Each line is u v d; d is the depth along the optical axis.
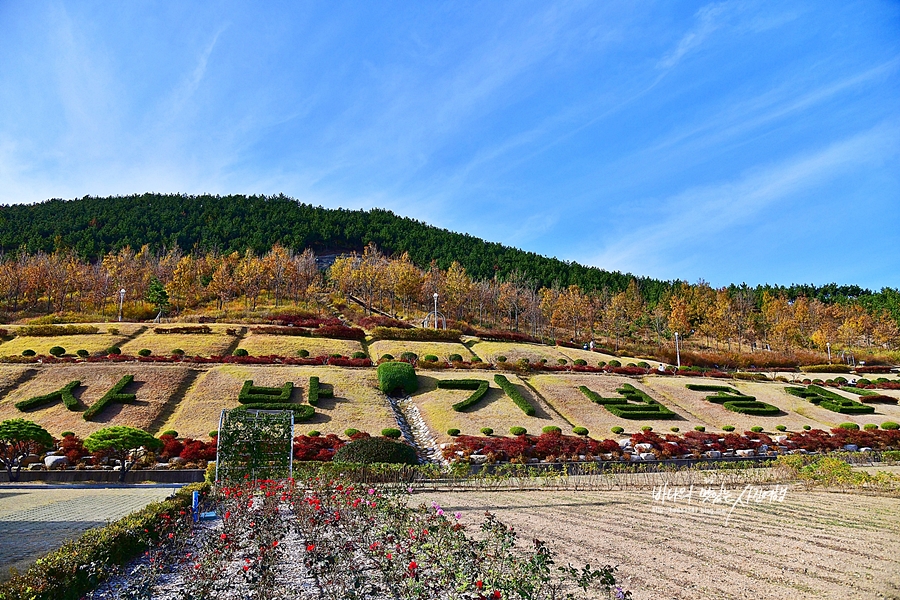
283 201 145.62
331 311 69.94
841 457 26.89
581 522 12.91
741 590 7.87
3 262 76.44
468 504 15.70
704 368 59.34
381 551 7.78
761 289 115.31
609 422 33.16
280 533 10.09
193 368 35.38
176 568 8.70
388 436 28.16
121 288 61.56
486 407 33.75
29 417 27.52
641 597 7.50
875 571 8.87
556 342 61.59
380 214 147.38
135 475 21.11
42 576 6.90
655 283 112.44
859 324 74.81
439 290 74.56
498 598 5.50
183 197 136.88
